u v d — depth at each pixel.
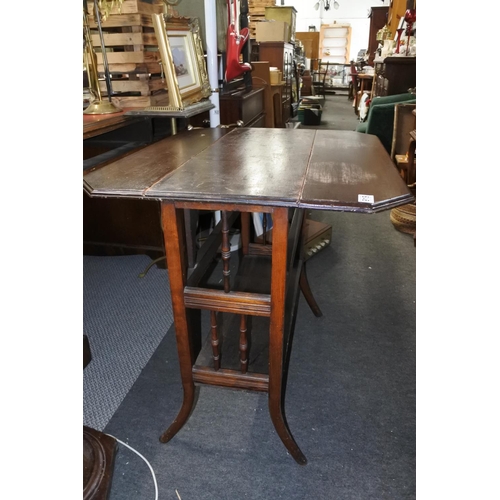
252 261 1.61
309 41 10.43
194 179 1.03
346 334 1.83
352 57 12.74
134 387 1.55
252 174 1.07
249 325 1.39
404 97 3.68
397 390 1.53
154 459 1.27
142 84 1.94
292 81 6.46
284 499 1.16
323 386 1.55
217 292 1.08
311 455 1.28
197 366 1.21
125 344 1.77
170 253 1.05
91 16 1.85
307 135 1.59
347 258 2.50
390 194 0.91
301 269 1.63
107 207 2.31
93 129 1.65
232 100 2.52
